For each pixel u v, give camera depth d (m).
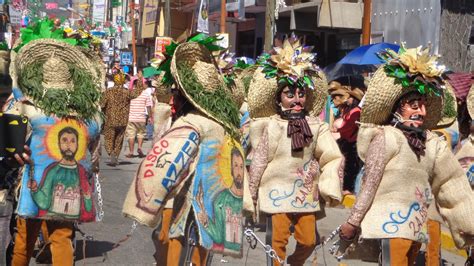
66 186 6.30
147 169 4.82
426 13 17.31
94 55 6.85
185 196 5.00
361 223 5.57
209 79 5.13
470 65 16.09
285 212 6.91
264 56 7.56
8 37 26.33
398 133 5.60
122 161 18.09
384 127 5.67
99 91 6.65
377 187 5.56
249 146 8.71
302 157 7.00
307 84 7.09
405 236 5.48
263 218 7.15
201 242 4.89
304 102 7.18
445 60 16.56
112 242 9.00
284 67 7.06
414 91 5.68
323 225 10.91
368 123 5.80
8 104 6.70
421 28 17.50
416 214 5.56
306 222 6.98
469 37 16.25
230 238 5.08
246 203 5.35
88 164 6.50
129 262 8.04
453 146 8.51
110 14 57.81
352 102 11.04
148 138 24.78
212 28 33.59
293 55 7.25
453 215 5.74
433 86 5.65
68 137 6.36
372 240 5.69
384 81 5.68
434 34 16.97
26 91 6.34
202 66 5.16
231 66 6.11
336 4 21.78
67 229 6.34
